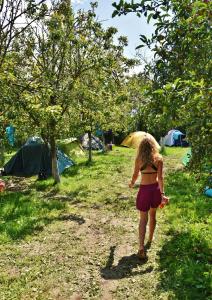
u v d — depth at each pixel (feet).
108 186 49.80
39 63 49.29
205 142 13.76
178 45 13.05
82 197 42.93
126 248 25.85
